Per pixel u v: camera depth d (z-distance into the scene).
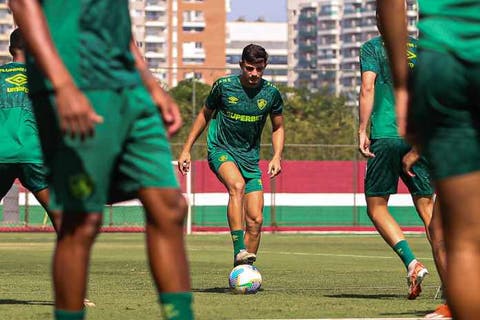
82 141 6.98
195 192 50.66
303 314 12.42
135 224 50.47
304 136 60.06
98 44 7.32
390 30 6.92
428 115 6.32
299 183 52.06
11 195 48.50
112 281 18.50
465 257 6.27
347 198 52.38
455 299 6.25
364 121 14.96
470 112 6.28
